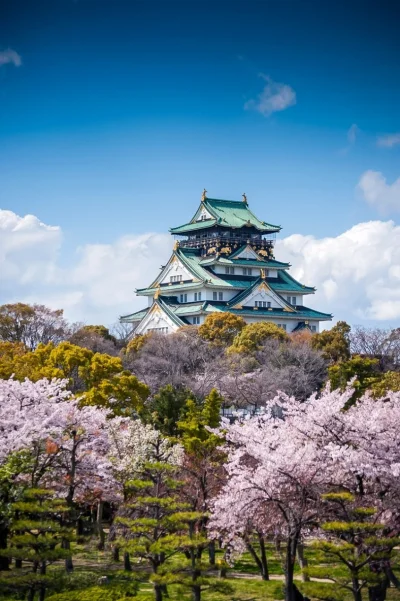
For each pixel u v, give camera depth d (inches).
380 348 5684.1
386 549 1539.1
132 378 2967.5
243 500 1635.1
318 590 1515.7
